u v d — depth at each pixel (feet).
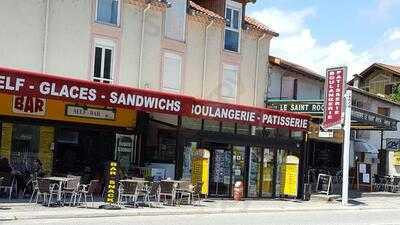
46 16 71.46
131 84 79.87
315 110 92.43
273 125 84.58
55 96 60.39
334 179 114.73
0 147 69.67
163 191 67.51
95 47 76.18
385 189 120.57
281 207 76.59
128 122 80.74
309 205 82.28
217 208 68.23
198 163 77.41
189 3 87.25
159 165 80.84
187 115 72.69
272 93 101.81
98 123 77.77
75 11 74.08
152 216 58.80
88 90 62.69
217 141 81.46
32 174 66.64
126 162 80.94
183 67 86.28
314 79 110.83
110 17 78.18
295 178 89.66
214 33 90.79
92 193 65.46
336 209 81.76
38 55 71.05
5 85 57.06
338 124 89.10
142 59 80.94
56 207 58.03
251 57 96.73
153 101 68.59
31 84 58.65
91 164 77.71
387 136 140.15
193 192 71.15
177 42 85.46
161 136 82.64
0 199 61.62
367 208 86.12
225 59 92.43
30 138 72.38
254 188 87.51
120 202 63.36
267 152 89.20
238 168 85.51
